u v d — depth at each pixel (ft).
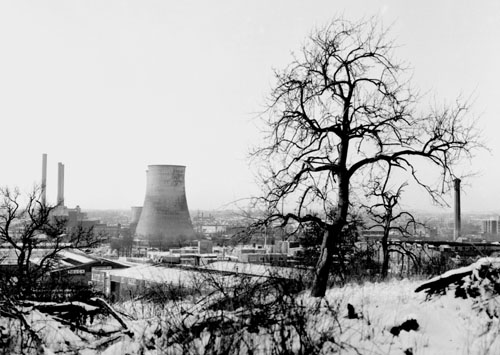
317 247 64.39
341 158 43.91
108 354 26.96
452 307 27.48
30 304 36.29
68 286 59.57
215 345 23.98
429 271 54.60
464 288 28.58
